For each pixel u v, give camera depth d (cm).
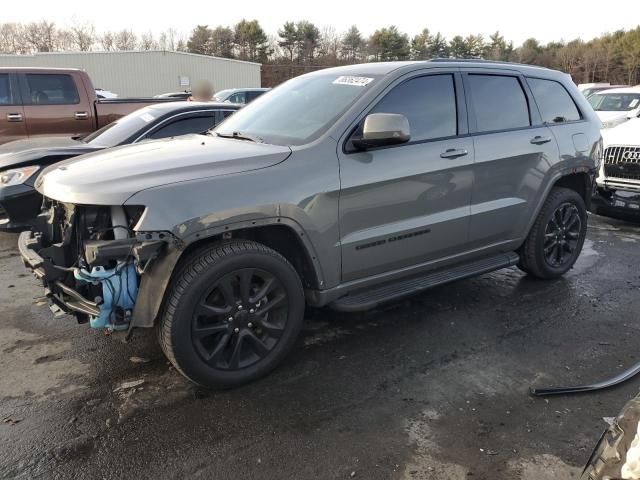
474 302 467
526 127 462
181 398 320
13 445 276
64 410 307
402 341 393
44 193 333
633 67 6475
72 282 321
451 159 399
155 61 3984
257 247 321
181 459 267
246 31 6569
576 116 516
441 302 468
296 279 340
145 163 321
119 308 297
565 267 522
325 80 417
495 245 456
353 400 318
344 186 344
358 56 6531
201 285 301
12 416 301
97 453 271
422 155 383
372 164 357
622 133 715
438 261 418
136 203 284
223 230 303
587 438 284
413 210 384
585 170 510
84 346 385
